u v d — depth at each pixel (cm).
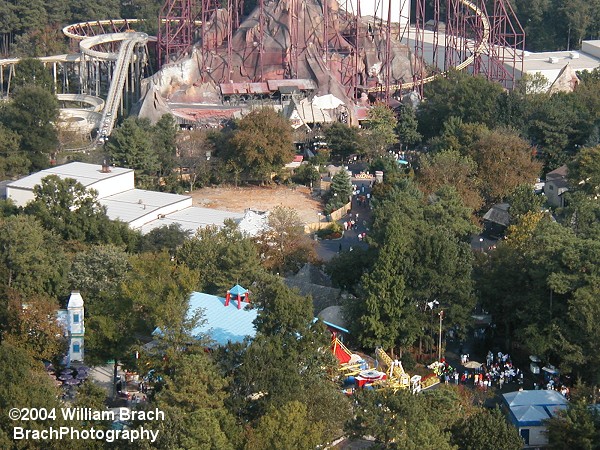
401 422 18938
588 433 19575
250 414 19475
